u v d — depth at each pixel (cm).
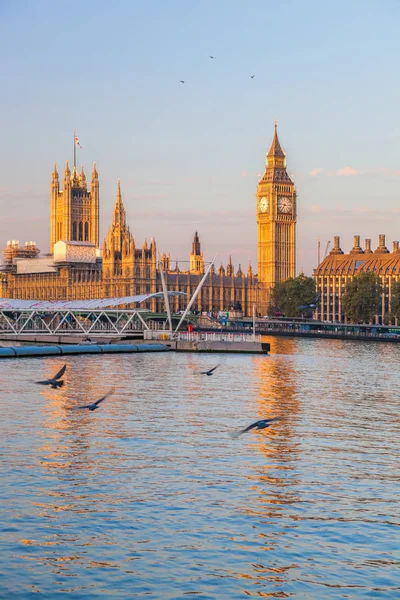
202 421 11812
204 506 8000
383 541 7256
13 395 13875
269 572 6662
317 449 10188
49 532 7306
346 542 7231
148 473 8981
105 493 8300
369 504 8125
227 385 15888
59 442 10294
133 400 13638
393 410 13125
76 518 7625
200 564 6775
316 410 13025
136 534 7306
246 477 8906
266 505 8050
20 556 6850
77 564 6744
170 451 9925
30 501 8025
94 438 10538
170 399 13838
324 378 17362
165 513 7794
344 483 8756
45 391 14412
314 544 7181
